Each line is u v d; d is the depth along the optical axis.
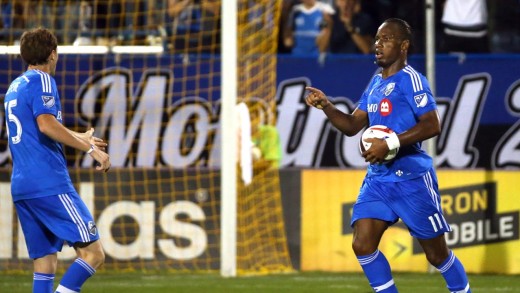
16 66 36.62
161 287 29.94
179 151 36.75
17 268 35.16
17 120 20.34
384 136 19.56
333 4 42.06
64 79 36.91
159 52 37.53
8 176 35.66
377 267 20.03
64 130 19.98
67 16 38.88
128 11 40.06
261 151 36.31
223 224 32.69
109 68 36.91
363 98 21.38
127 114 36.84
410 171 19.97
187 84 36.91
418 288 29.52
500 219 33.94
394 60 20.19
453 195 34.25
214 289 29.41
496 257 33.91
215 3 40.53
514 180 33.91
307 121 37.09
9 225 35.31
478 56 36.28
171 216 35.38
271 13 38.66
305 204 35.22
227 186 32.44
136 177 35.72
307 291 29.00
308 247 35.06
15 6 39.69
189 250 35.16
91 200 35.66
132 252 35.28
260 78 37.19
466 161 36.06
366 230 20.03
